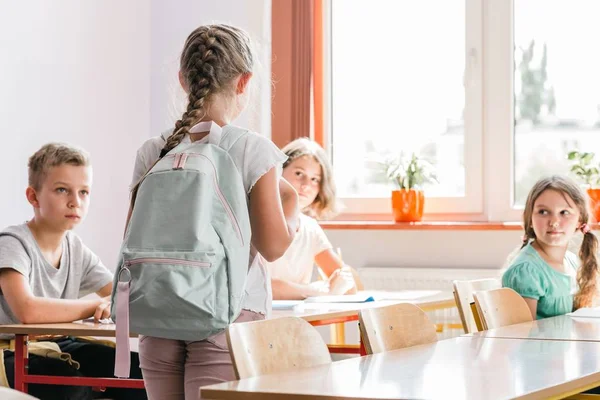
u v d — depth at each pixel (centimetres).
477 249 499
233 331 188
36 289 315
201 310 195
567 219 354
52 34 448
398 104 534
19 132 425
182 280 195
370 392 158
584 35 504
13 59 423
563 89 509
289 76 523
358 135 540
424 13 529
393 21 535
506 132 514
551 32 510
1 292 308
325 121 540
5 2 418
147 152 220
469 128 520
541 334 263
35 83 436
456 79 523
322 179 409
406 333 244
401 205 508
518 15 515
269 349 196
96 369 338
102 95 485
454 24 524
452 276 489
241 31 219
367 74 539
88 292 344
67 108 458
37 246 318
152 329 198
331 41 545
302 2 522
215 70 212
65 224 320
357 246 518
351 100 541
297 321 204
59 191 318
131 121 508
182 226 198
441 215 523
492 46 516
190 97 213
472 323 334
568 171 507
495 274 481
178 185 201
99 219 482
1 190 413
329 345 371
